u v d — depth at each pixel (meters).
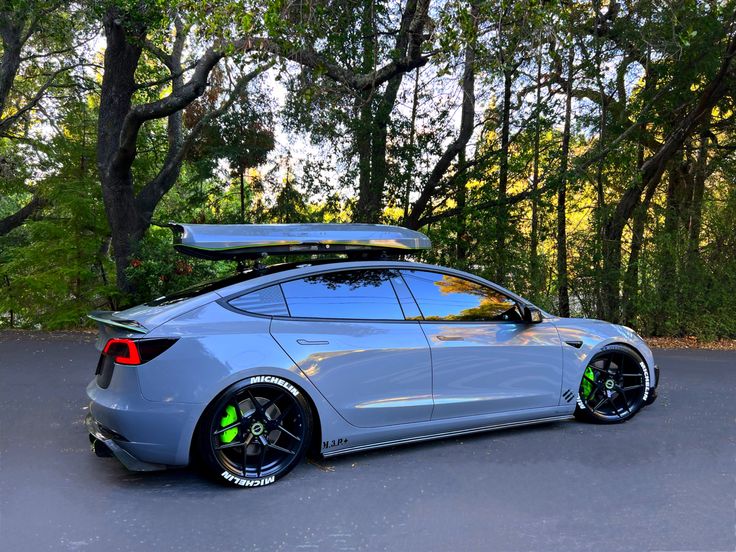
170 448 3.35
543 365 4.53
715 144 12.60
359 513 3.17
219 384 3.40
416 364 4.02
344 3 9.17
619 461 3.99
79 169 13.98
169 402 3.32
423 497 3.39
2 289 13.34
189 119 14.61
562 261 11.98
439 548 2.78
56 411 5.22
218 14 6.48
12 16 12.30
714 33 10.33
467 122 12.79
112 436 3.41
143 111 11.23
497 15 7.18
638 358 4.98
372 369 3.87
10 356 8.05
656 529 2.98
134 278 12.02
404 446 4.30
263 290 3.74
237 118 12.48
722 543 2.83
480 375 4.27
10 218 17.53
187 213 14.45
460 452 4.18
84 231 13.61
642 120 11.18
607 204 12.09
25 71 17.70
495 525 3.03
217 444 3.43
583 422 4.95
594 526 3.01
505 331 4.42
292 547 2.79
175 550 2.75
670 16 9.77
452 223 11.91
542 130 11.95
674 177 12.77
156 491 3.46
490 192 12.25
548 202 11.70
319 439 3.75
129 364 3.32
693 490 3.49
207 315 3.52
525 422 4.54
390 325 4.01
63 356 8.06
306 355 3.67
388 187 12.70
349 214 13.49
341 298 3.93
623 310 11.59
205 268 12.16
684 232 11.62
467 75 10.53
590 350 4.76
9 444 4.31
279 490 3.49
